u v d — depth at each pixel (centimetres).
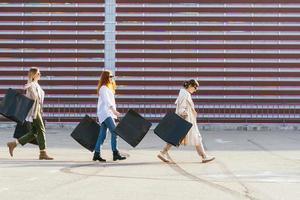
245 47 2217
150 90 2209
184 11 2222
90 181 876
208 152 1362
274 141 1688
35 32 2219
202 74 2212
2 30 2214
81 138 1179
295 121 2212
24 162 1119
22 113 1144
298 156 1273
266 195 773
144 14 2217
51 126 2206
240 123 2212
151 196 755
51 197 736
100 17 2219
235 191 801
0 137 1758
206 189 815
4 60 2212
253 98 2211
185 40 2216
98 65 2216
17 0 2214
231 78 2214
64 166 1063
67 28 2219
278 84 2212
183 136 1141
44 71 2216
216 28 2217
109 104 1158
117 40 2216
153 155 1299
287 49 2214
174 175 959
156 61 2217
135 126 1145
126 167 1064
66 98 2214
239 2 2219
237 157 1252
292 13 2220
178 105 1171
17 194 753
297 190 814
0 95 2209
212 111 2209
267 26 2217
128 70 2214
